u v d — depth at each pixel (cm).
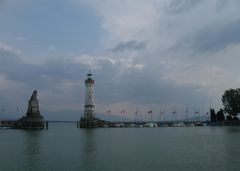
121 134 17475
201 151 8006
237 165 5831
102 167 5791
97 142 11456
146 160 6538
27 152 8194
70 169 5647
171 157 6956
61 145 10231
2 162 6456
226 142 10406
